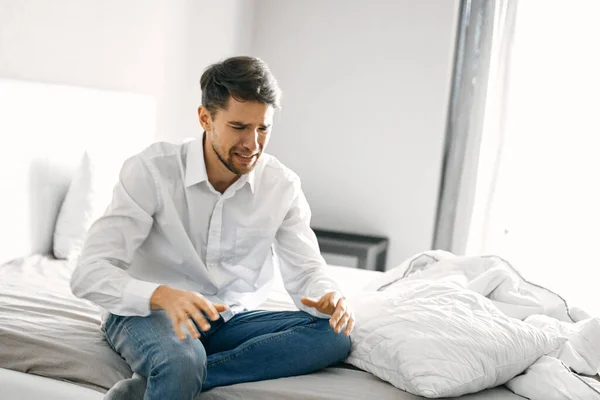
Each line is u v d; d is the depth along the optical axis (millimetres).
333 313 1805
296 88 4391
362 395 1732
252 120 1798
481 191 4176
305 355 1828
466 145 4199
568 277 4078
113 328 1813
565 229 4082
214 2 3912
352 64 4297
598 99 4020
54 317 2004
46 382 1769
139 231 1859
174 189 1921
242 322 1943
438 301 1969
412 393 1748
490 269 2299
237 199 1969
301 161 4406
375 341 1854
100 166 2742
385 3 4223
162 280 1976
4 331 1834
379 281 2512
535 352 1900
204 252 1978
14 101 2428
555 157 4090
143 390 1724
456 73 4250
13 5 2533
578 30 4035
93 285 1731
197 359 1669
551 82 4078
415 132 4223
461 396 1775
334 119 4344
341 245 4023
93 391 1746
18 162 2461
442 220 4328
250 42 4422
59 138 2676
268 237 2004
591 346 2006
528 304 2219
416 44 4188
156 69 3469
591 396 1759
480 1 4176
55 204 2678
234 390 1757
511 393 1863
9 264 2438
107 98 2977
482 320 1906
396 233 4289
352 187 4340
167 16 3500
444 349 1769
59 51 2799
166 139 3631
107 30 3072
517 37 4109
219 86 1796
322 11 4324
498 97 4117
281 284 2719
